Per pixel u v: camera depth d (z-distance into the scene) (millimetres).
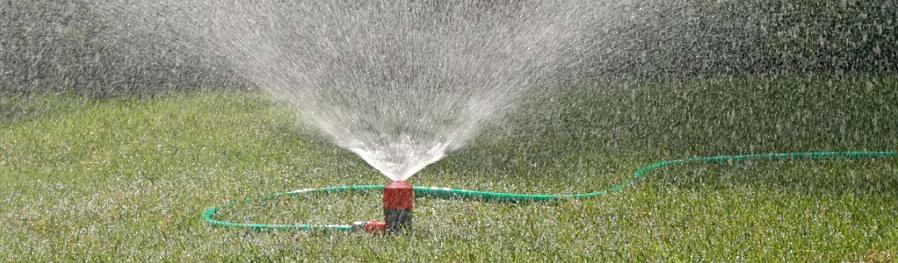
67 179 8672
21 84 16875
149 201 7465
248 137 11055
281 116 12625
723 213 6613
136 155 10008
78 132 11844
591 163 9102
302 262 5508
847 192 7332
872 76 15805
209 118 12875
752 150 9820
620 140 10594
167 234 6312
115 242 6125
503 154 9703
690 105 13383
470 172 8719
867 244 5711
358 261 5473
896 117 11859
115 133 11719
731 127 11461
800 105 13102
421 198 7383
